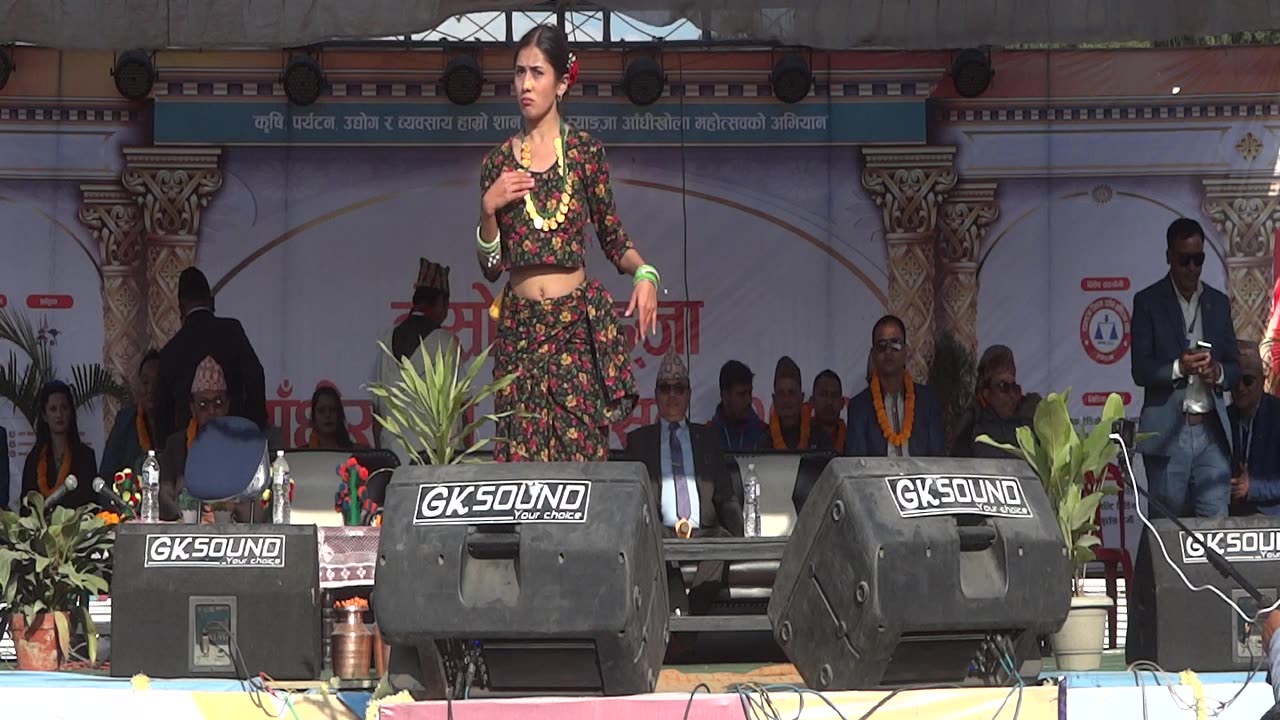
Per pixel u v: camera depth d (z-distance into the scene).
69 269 11.15
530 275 4.96
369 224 11.29
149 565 4.90
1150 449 7.21
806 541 4.36
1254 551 5.03
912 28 10.52
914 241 11.35
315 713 4.62
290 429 11.21
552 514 4.11
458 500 4.16
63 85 11.14
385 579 4.12
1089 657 5.44
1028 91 11.28
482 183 5.09
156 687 4.68
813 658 4.33
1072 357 11.30
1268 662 4.19
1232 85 11.18
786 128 11.37
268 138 11.26
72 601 5.56
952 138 11.34
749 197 11.38
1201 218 11.22
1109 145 11.27
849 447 8.93
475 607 4.07
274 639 4.88
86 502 10.44
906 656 4.38
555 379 4.93
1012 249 11.33
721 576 6.05
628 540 4.06
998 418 9.23
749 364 11.39
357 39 10.98
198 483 5.82
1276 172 11.15
